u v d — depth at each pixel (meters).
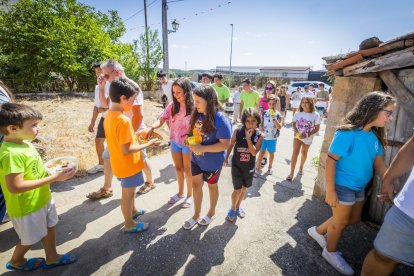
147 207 3.23
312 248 2.54
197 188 2.69
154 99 14.69
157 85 15.35
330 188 2.07
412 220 1.47
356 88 2.93
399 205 1.55
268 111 4.25
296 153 4.11
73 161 2.07
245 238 2.67
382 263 1.72
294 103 10.95
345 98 3.05
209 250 2.47
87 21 13.41
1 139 2.18
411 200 1.49
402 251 1.56
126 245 2.50
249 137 2.64
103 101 3.45
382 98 1.84
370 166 2.05
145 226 2.72
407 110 2.49
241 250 2.49
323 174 3.46
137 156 2.42
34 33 11.36
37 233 1.91
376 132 2.10
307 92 10.53
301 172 4.51
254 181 4.18
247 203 3.43
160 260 2.32
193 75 19.41
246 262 2.34
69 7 12.80
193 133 2.52
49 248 2.10
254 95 5.36
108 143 2.32
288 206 3.36
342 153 1.97
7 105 1.72
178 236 2.66
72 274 2.13
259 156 4.37
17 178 1.68
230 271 2.23
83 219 2.92
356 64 2.79
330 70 3.13
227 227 2.85
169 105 3.12
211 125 2.32
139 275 2.15
